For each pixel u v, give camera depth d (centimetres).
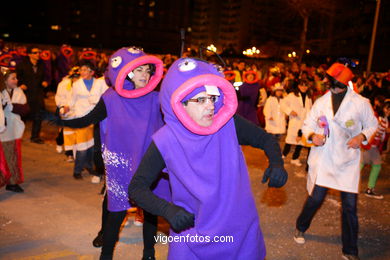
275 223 494
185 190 216
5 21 9338
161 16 10712
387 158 981
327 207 570
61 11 9781
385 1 3616
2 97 504
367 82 1333
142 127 331
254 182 664
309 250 427
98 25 10125
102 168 388
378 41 3659
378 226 512
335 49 3928
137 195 204
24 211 480
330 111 402
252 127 223
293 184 670
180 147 210
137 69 327
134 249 401
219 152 210
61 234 423
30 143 848
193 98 205
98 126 378
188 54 1067
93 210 495
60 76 1443
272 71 1296
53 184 589
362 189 683
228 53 2742
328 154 404
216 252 214
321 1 2895
